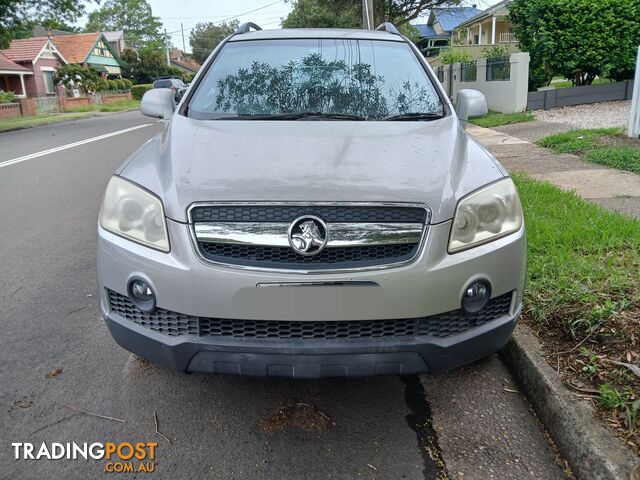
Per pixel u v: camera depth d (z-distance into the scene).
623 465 2.20
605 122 11.46
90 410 2.86
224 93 3.51
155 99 3.85
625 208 5.52
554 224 4.77
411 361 2.43
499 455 2.52
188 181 2.49
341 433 2.68
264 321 2.39
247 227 2.36
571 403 2.58
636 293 3.45
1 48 22.14
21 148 13.46
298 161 2.61
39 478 2.39
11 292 4.34
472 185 2.56
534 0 14.20
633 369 2.69
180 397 2.96
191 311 2.39
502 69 15.33
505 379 3.11
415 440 2.62
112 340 3.55
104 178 8.88
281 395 2.98
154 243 2.46
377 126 3.10
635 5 13.49
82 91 40.34
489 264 2.49
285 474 2.41
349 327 2.40
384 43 3.97
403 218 2.40
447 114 3.37
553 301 3.46
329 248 2.36
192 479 2.38
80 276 4.64
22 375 3.17
